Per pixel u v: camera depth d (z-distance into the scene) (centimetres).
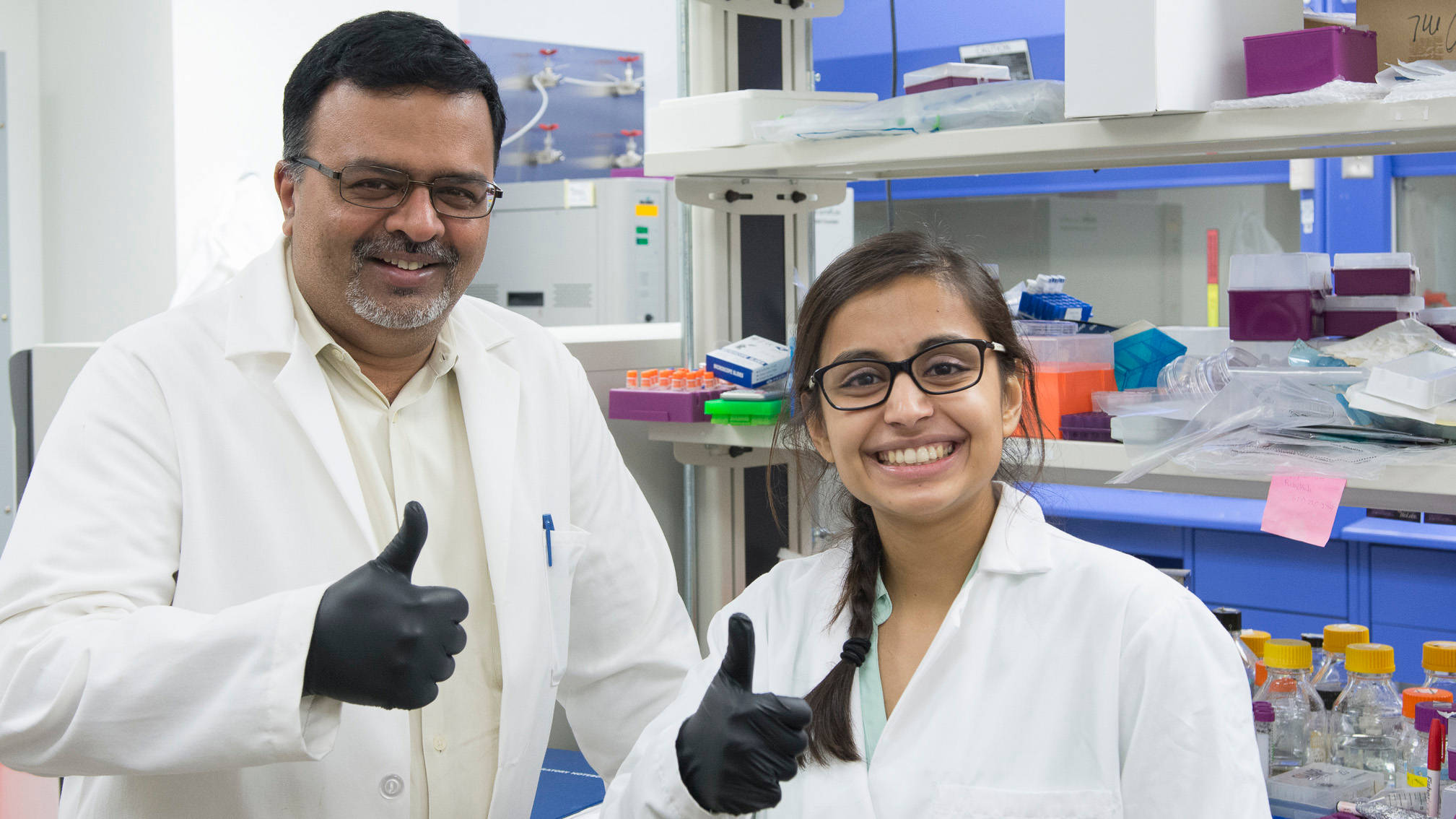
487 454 124
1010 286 313
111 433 110
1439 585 244
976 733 92
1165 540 277
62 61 351
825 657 101
